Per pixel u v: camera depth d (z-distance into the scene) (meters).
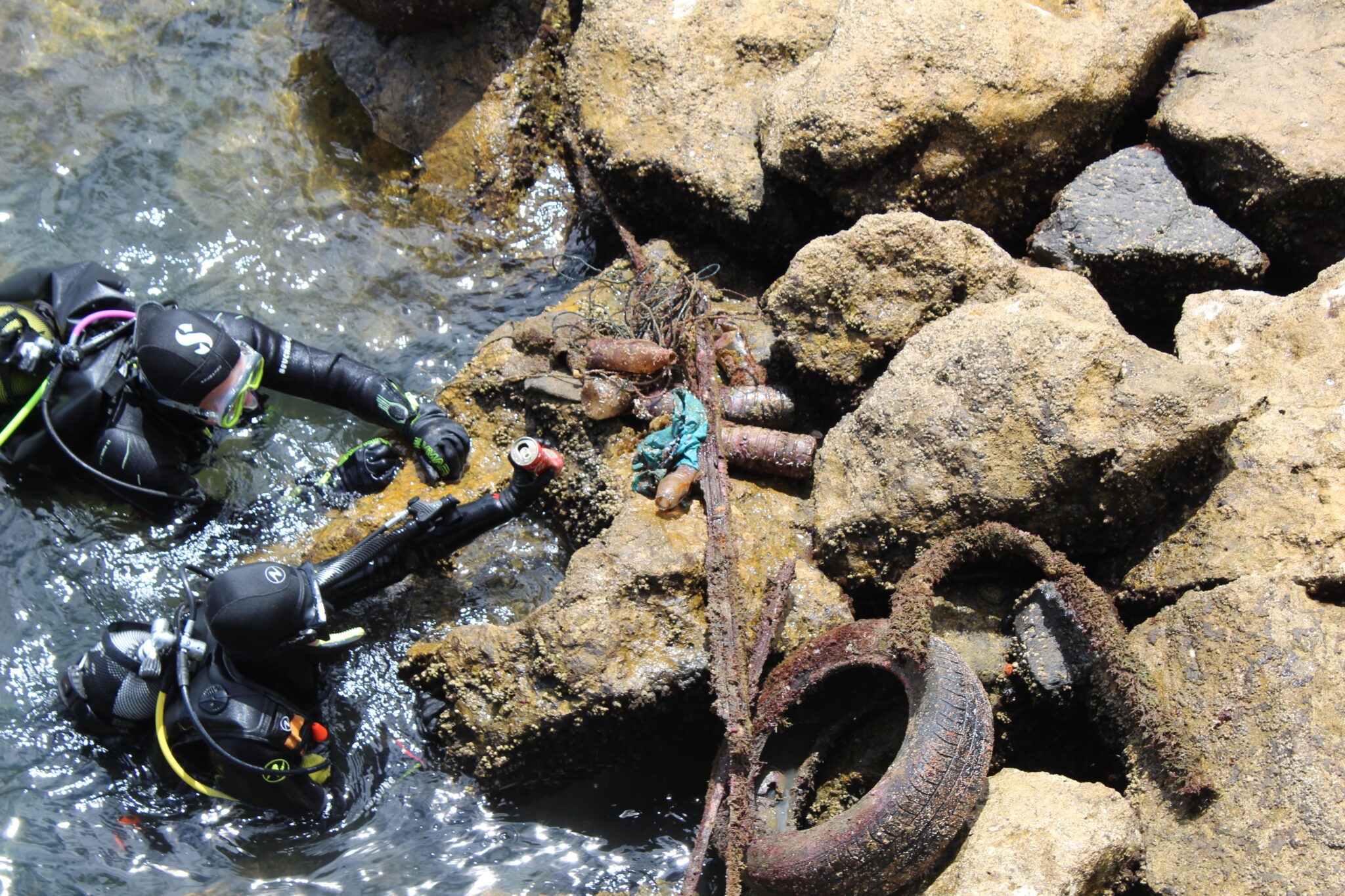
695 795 3.87
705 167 5.00
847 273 4.26
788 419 4.37
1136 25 4.66
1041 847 3.03
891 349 4.25
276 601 3.46
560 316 4.71
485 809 3.84
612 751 3.85
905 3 4.57
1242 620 3.32
